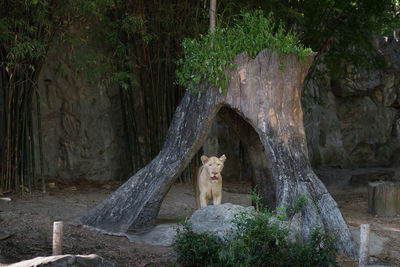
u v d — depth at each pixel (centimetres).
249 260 432
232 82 619
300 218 543
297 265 451
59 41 938
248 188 1140
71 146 1004
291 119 624
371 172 1356
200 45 638
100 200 822
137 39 1034
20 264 377
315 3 1092
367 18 1172
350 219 809
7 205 700
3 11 766
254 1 980
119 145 1076
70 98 1005
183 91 1084
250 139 733
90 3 759
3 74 819
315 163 1500
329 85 1620
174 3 1005
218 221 527
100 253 503
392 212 867
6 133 805
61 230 429
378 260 545
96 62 972
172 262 489
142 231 603
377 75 1642
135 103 1077
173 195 938
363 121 1670
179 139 634
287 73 623
